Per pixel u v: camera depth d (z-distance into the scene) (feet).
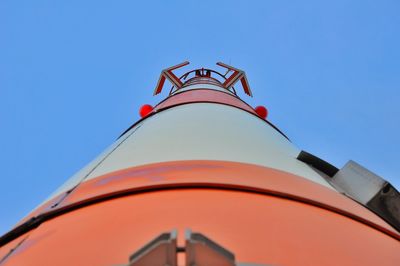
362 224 21.53
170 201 19.11
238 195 20.26
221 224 17.01
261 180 22.61
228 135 31.24
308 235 17.56
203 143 28.27
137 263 11.32
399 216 26.99
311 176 28.07
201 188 20.52
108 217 18.53
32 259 16.55
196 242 11.39
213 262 11.59
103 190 21.65
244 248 15.42
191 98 52.16
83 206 20.84
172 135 30.81
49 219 21.08
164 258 11.38
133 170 24.32
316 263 15.69
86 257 15.52
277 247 15.93
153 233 16.33
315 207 21.33
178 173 22.45
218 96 56.13
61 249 16.60
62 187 29.01
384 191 27.91
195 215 17.58
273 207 19.61
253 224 17.46
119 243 16.03
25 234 21.01
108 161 28.76
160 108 49.29
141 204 19.17
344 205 23.48
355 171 30.53
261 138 33.94
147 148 28.37
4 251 19.86
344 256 16.83
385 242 20.06
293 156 33.04
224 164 24.35
